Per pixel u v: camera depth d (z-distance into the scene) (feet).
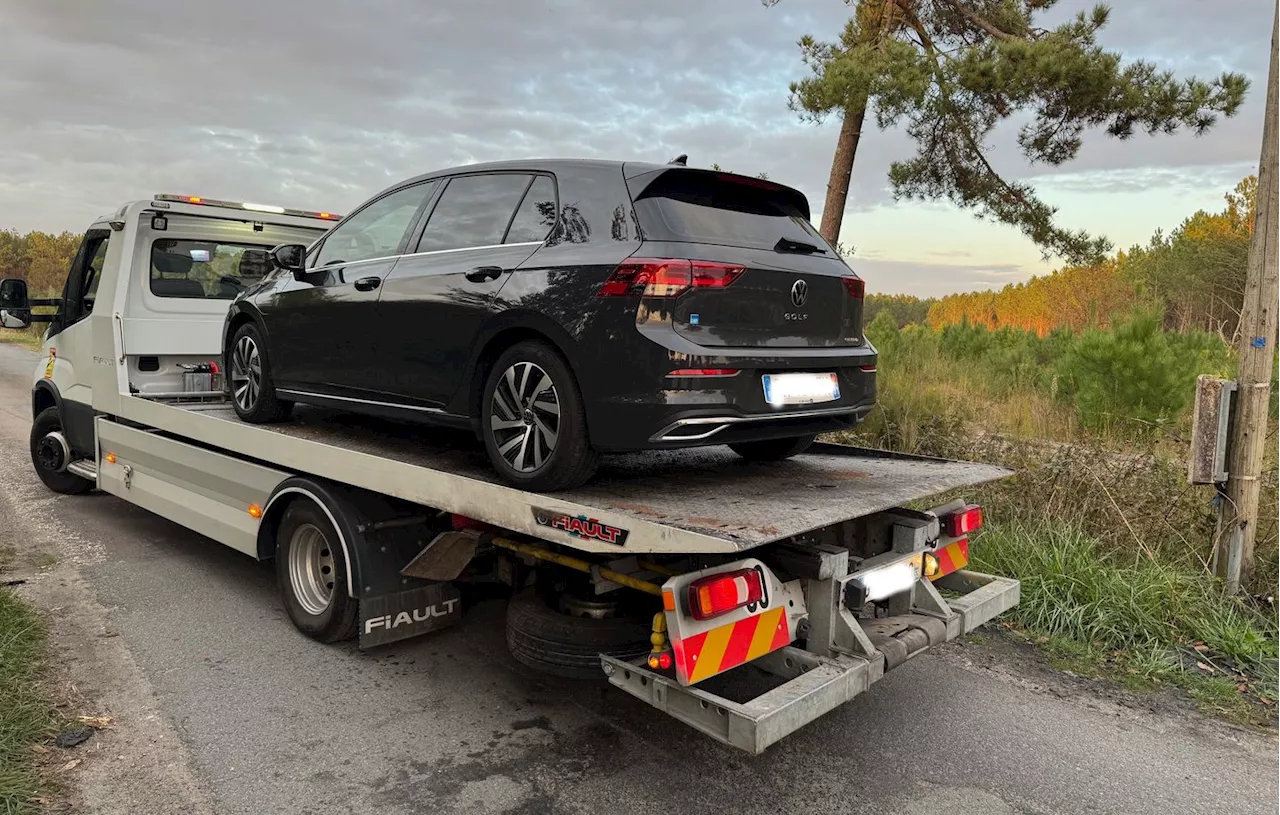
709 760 10.81
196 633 14.84
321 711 12.00
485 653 14.29
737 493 11.64
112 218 21.36
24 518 22.68
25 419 40.88
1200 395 16.05
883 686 13.23
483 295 12.42
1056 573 16.38
